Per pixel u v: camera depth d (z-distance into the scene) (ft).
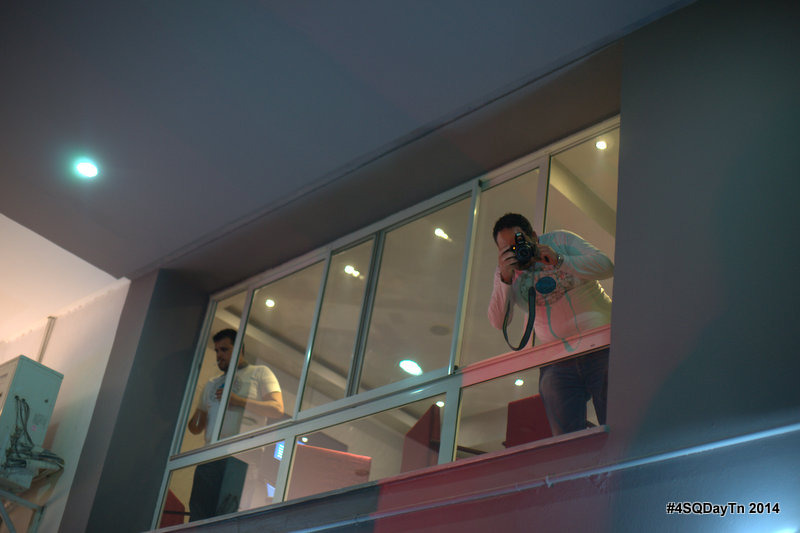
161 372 20.31
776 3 12.30
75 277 22.67
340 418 16.34
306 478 16.06
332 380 17.38
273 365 19.04
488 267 16.39
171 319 20.94
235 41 15.01
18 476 18.75
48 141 17.72
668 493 9.44
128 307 21.36
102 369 20.80
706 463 9.36
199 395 20.30
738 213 10.86
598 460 10.21
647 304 11.00
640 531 9.41
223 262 20.80
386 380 16.67
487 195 17.02
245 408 18.81
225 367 20.18
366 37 14.55
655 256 11.32
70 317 23.63
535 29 13.97
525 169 16.57
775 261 10.18
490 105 15.51
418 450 14.51
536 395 13.15
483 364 14.35
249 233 19.63
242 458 17.74
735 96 11.91
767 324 9.81
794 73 11.50
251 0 14.25
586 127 15.83
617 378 10.69
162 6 14.62
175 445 19.79
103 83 16.22
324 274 19.13
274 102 16.05
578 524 9.95
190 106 16.42
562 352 13.00
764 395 9.37
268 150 17.15
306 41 14.79
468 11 13.83
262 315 20.15
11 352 24.80
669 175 11.89
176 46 15.28
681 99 12.50
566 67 14.55
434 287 17.48
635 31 13.76
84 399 20.58
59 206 19.52
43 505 19.11
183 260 20.83
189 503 18.19
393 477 12.41
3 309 24.34
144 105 16.55
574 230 15.49
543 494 10.48
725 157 11.45
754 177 11.00
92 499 18.16
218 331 21.13
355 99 15.72
